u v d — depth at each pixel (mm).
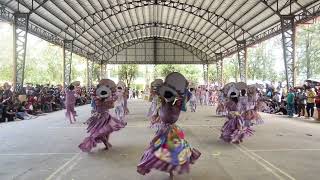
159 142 6211
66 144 10648
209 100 34594
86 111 24953
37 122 17203
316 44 43688
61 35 34094
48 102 23594
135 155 8859
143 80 76750
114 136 12336
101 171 7223
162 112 6355
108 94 9375
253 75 59750
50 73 61312
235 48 41938
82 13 31234
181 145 6191
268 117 19969
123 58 52000
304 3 22156
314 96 19016
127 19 39156
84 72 66875
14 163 8031
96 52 48656
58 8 26875
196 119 19078
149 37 51562
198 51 51812
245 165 7691
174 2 32281
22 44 21859
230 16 31719
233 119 10844
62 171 7246
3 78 52938
